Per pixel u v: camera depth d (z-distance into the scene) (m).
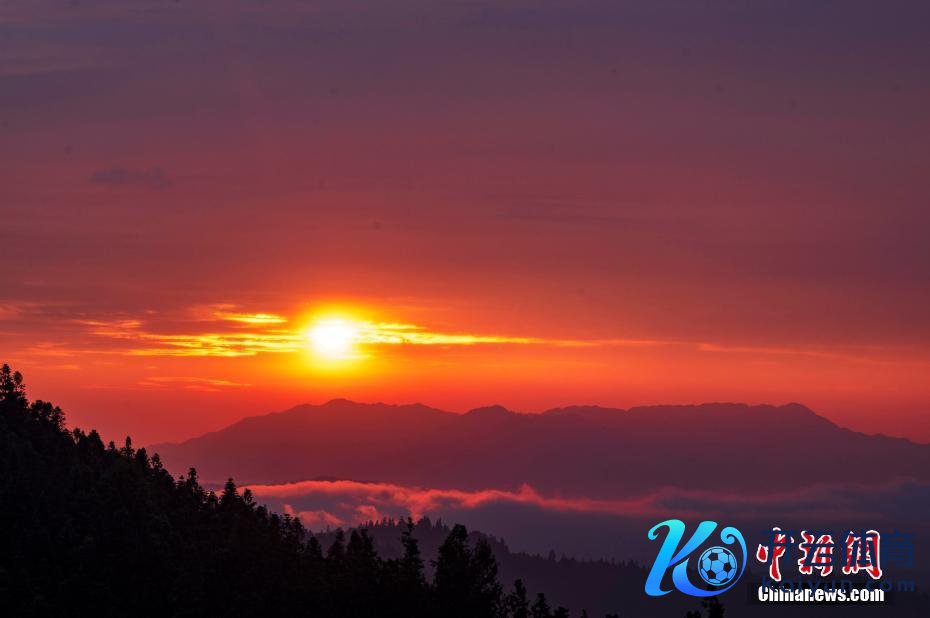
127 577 121.12
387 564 126.88
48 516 126.12
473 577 126.88
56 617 112.81
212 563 125.38
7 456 132.62
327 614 120.94
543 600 128.75
